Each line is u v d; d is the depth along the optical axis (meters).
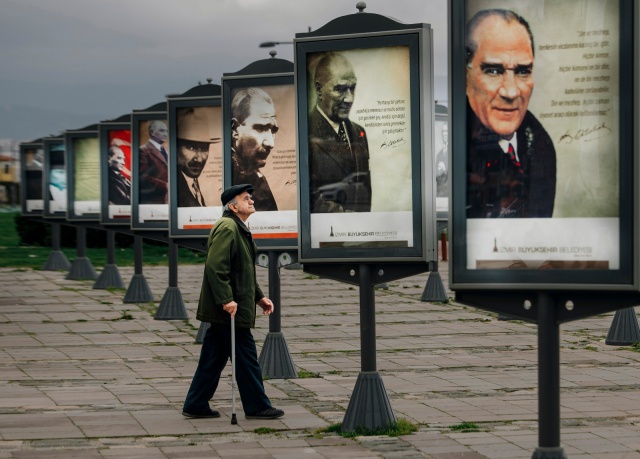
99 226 25.33
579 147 7.42
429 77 9.98
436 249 10.12
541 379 7.50
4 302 22.19
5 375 13.13
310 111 10.20
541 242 7.50
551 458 7.42
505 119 7.58
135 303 21.94
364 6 10.24
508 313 7.68
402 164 9.95
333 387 12.28
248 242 10.63
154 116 19.64
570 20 7.41
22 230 38.47
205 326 16.09
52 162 28.39
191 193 16.39
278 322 13.05
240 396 10.77
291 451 9.10
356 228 10.05
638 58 7.27
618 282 7.34
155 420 10.39
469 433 9.76
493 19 7.59
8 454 8.99
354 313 20.30
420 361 14.25
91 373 13.29
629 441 9.43
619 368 13.57
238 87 13.34
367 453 8.99
